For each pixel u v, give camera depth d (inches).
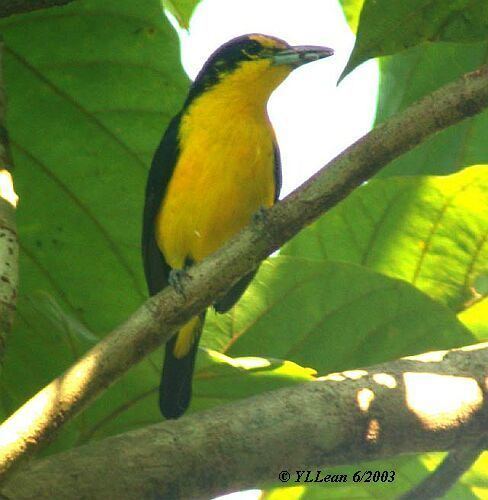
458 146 450.9
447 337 388.5
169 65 399.5
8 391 366.6
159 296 272.7
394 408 287.3
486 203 425.4
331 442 282.4
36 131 407.8
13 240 296.4
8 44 395.5
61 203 416.8
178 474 272.5
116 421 355.3
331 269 392.8
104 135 410.9
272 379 343.6
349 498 422.3
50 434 253.9
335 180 275.3
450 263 442.0
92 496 266.5
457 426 291.1
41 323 347.3
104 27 393.1
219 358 334.0
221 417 280.8
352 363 398.9
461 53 436.1
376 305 390.9
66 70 401.1
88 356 263.1
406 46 314.0
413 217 435.5
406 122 271.9
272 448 278.4
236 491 280.5
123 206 418.6
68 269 423.2
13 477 253.0
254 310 401.4
